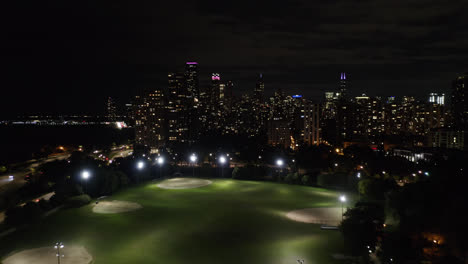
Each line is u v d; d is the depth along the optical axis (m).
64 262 58.91
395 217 64.75
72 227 77.56
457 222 51.59
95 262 59.03
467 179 71.50
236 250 64.00
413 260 50.75
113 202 100.44
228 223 80.38
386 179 98.62
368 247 57.06
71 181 101.81
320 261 58.34
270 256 60.94
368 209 63.97
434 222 53.97
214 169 183.75
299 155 173.75
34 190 129.88
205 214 88.00
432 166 132.25
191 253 62.88
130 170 135.50
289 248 64.25
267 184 130.00
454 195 58.66
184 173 175.38
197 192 115.12
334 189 118.44
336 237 69.31
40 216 83.38
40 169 147.38
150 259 60.28
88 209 92.38
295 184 130.25
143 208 93.88
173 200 103.50
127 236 72.00
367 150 198.62
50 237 71.31
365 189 96.25
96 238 70.81
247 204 98.00
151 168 148.25
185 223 80.69
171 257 61.09
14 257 61.16
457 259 49.44
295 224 78.44
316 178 128.75
